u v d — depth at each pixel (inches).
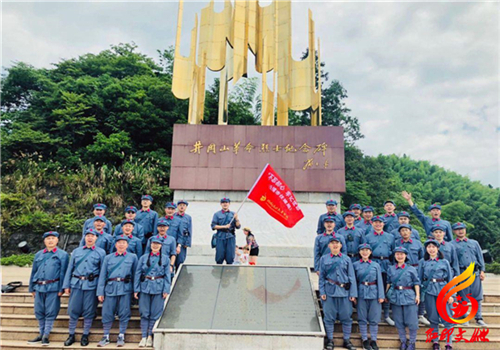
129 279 210.2
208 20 417.7
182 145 382.9
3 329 215.6
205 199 373.1
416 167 1459.2
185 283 236.1
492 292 284.5
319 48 420.2
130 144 675.4
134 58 847.7
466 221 1004.6
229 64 433.1
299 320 201.5
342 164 374.0
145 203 266.5
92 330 215.0
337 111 900.0
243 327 194.9
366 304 205.2
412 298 199.3
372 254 229.0
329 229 235.1
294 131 383.9
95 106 708.0
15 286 260.8
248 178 373.7
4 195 551.8
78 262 209.6
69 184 598.9
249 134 384.5
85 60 830.5
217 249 276.7
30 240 538.9
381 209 831.7
